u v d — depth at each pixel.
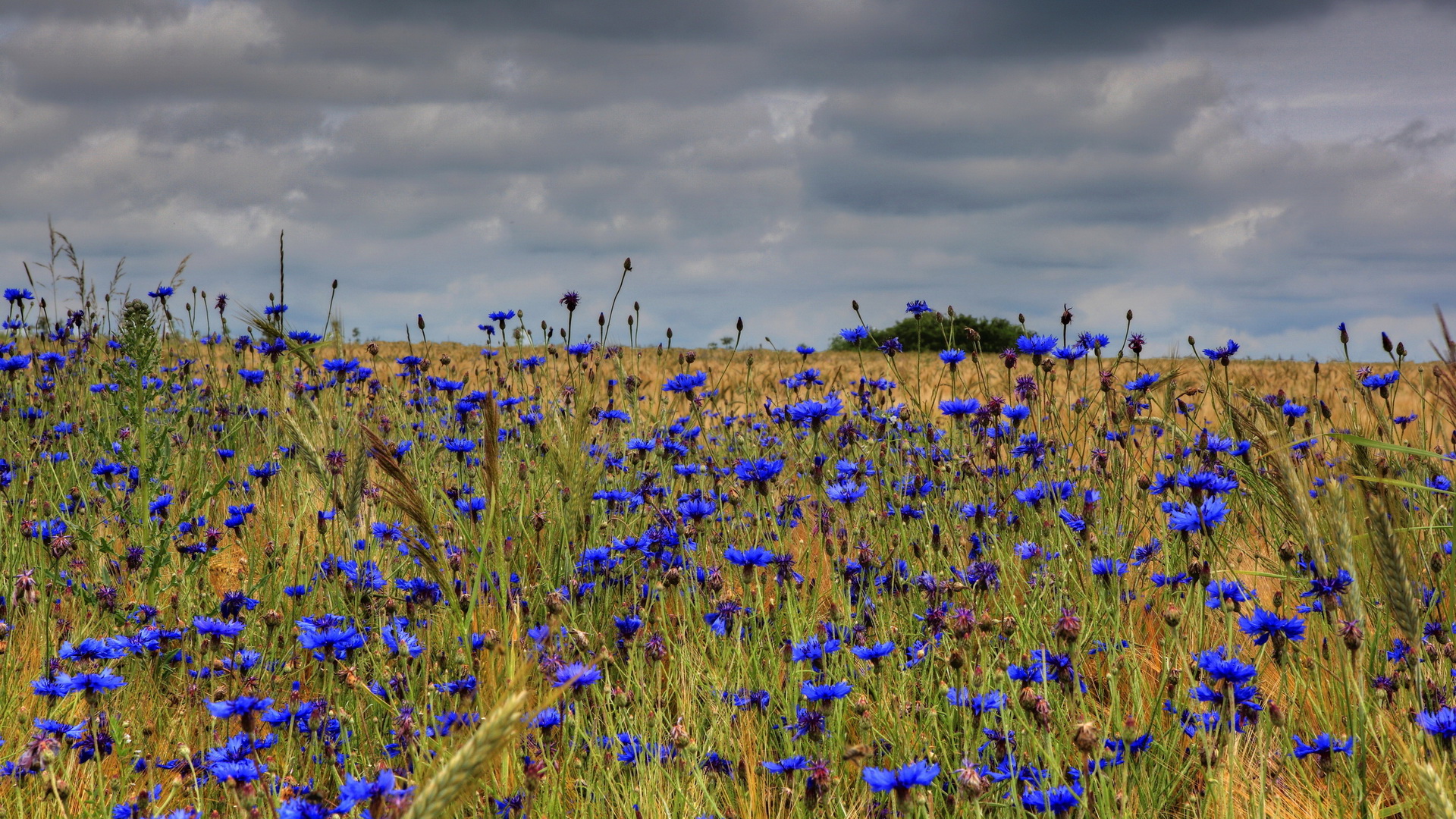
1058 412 5.26
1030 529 4.76
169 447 5.38
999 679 3.20
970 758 2.77
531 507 4.49
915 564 4.23
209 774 2.75
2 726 3.10
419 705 3.28
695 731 3.09
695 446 6.21
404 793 1.93
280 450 5.89
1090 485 5.10
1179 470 4.62
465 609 3.54
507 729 1.46
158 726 3.21
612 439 5.79
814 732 2.72
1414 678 2.61
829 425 6.18
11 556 4.37
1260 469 4.10
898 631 3.70
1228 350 5.15
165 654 3.53
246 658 3.29
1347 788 2.67
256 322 4.17
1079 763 2.67
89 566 4.34
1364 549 3.36
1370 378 5.08
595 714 3.08
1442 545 3.98
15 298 7.71
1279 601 3.64
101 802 2.55
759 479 4.23
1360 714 2.65
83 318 7.71
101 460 5.80
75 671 3.24
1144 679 3.42
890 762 2.83
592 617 4.05
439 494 5.07
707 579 3.63
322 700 3.06
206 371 7.67
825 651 3.14
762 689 3.24
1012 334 41.75
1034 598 3.63
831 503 4.92
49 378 7.79
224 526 4.92
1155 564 4.22
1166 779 2.76
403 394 7.63
